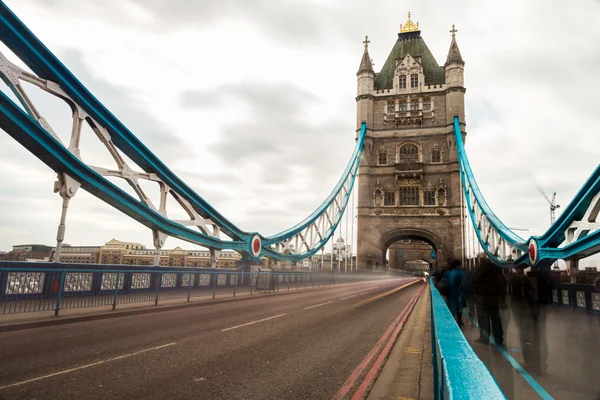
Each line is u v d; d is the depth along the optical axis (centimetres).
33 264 1257
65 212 1580
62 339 811
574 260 1917
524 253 2692
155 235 2212
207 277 1994
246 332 956
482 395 104
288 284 2880
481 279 842
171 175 2322
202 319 1165
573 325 1170
